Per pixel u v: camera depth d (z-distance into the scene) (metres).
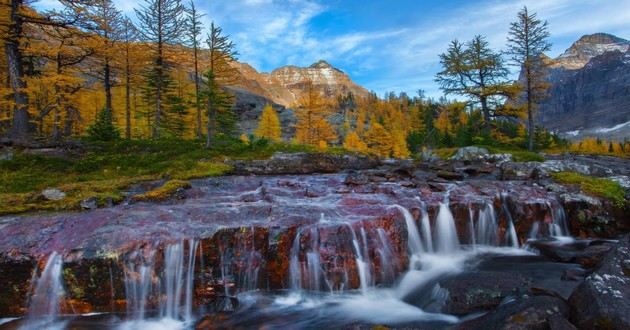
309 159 18.48
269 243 7.56
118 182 12.24
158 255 6.92
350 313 6.63
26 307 6.55
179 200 11.01
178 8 26.55
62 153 15.86
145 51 26.72
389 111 120.50
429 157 26.50
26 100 17.22
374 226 8.39
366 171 18.02
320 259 7.62
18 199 9.88
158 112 27.81
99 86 31.56
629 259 5.72
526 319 4.89
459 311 6.16
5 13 17.41
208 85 20.69
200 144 20.75
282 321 6.36
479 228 10.54
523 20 28.58
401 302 7.11
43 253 6.69
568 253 8.82
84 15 18.02
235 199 11.08
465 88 30.31
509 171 16.55
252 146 21.11
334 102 157.50
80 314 6.62
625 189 11.90
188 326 6.48
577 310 5.18
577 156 23.03
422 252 9.54
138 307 6.79
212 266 7.28
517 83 28.33
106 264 6.69
